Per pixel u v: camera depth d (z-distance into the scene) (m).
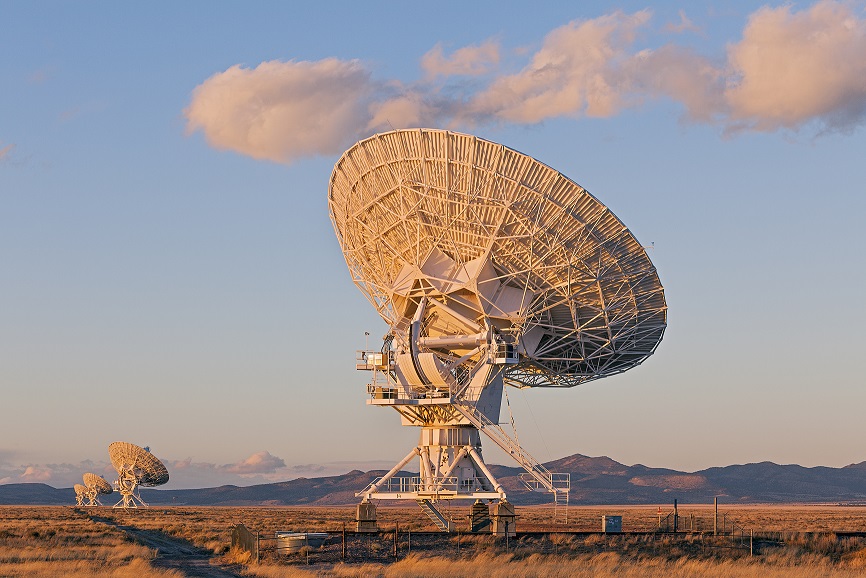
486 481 68.38
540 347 70.44
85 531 94.50
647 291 67.88
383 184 67.25
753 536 70.06
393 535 67.56
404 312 69.38
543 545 63.84
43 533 89.00
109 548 71.81
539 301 67.88
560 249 64.62
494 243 65.38
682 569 54.03
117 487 194.50
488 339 66.69
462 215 65.31
